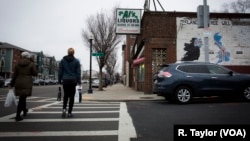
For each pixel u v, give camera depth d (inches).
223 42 677.9
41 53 3917.3
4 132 213.0
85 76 5826.8
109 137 199.0
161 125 239.5
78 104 435.5
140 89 925.8
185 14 676.1
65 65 280.5
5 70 2866.6
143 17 721.0
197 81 423.5
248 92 435.8
